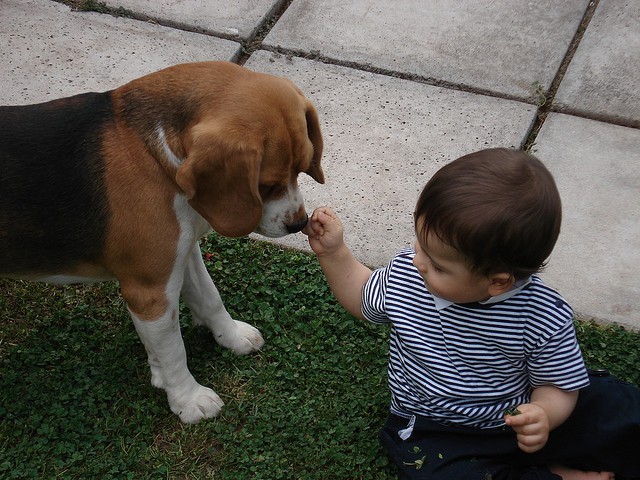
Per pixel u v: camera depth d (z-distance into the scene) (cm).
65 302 343
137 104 256
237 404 306
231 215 246
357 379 313
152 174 255
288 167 250
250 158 237
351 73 442
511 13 476
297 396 309
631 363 316
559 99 427
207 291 310
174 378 296
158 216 259
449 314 257
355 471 286
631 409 268
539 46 455
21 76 427
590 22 469
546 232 231
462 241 229
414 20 473
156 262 266
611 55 448
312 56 451
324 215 278
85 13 469
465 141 407
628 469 276
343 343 327
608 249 362
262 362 323
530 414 247
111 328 336
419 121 418
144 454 291
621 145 406
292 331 332
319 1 484
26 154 261
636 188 387
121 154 257
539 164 236
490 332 253
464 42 459
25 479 282
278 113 244
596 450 270
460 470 265
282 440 294
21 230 265
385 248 362
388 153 403
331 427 299
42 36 452
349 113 421
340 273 285
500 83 435
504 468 269
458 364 262
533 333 251
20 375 315
